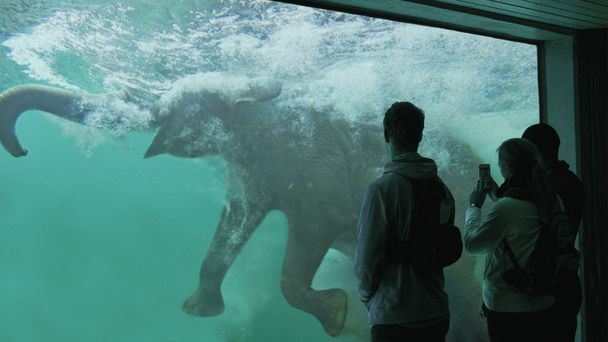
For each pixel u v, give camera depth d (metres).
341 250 7.70
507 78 8.27
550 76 4.97
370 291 2.12
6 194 12.78
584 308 4.70
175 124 7.01
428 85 7.94
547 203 2.52
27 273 12.98
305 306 7.27
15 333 12.54
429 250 2.08
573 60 4.79
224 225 7.32
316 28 7.21
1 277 12.68
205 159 7.53
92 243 14.05
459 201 8.25
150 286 14.67
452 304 7.70
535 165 2.57
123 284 14.34
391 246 2.09
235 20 6.89
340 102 7.60
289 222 7.44
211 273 7.26
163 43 6.72
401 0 3.48
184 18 6.66
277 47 7.17
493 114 8.34
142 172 14.40
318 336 9.52
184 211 15.12
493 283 2.64
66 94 6.22
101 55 6.53
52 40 6.36
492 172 8.55
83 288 13.65
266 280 9.08
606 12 4.05
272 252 9.02
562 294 2.60
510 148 2.64
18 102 5.77
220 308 7.29
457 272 7.71
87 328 13.26
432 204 2.09
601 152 4.73
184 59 6.89
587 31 4.71
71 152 12.83
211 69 7.03
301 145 7.48
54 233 13.55
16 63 6.26
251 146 7.30
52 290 13.23
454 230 2.17
